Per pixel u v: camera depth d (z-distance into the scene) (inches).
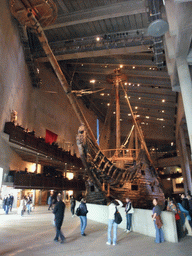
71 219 427.2
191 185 1119.0
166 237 231.9
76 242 224.2
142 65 914.7
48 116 1016.2
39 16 406.0
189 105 274.4
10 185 621.9
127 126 1809.8
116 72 882.1
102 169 494.0
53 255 177.6
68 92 428.8
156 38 626.2
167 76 968.9
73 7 652.7
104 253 183.3
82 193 1161.4
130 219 282.2
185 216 262.2
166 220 236.2
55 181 824.9
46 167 1011.3
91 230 296.5
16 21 635.5
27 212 557.9
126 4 616.1
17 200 759.7
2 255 177.0
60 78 416.8
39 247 203.6
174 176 1585.9
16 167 763.4
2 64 534.0
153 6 533.6
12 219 424.5
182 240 232.4
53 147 858.1
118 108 817.5
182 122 1147.3
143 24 708.0
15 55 641.0
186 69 288.5
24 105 778.2
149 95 1223.5
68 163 971.3
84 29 760.3
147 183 618.2
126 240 234.1
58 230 224.8
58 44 799.7
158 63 729.6
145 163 641.0
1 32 521.3
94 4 640.4
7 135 580.1
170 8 259.9
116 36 733.3
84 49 765.9
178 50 279.7
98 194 532.7
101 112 1701.5
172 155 1678.2
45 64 1033.5
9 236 254.8
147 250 192.1
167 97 1187.3
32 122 868.6
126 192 559.8
